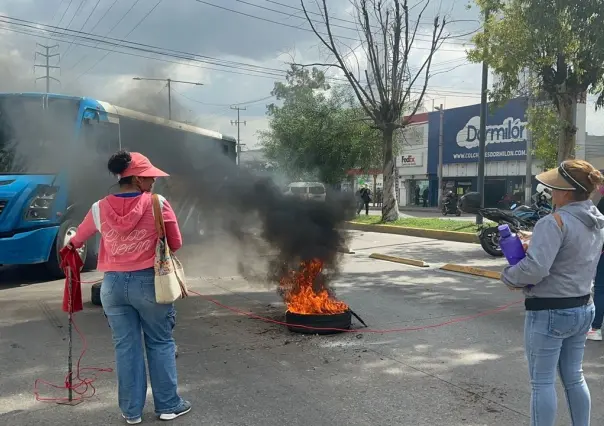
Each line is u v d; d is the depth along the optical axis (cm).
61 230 915
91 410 390
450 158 3697
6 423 368
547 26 1152
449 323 628
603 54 1148
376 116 1966
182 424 366
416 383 440
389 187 2014
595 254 294
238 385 437
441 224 1833
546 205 1255
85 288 845
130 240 348
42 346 539
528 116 1539
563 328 289
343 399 408
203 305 724
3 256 821
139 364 365
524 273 282
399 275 966
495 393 418
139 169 356
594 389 427
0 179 844
